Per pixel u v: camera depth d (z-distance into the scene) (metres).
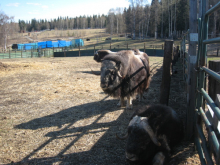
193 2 3.64
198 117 3.28
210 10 2.78
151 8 57.12
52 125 4.79
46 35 115.81
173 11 49.72
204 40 3.12
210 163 2.32
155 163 2.74
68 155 3.50
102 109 5.80
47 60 21.91
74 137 4.15
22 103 6.55
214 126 2.51
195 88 3.49
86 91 7.83
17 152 3.64
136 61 5.76
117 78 5.05
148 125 2.77
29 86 8.89
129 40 53.88
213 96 3.84
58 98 7.02
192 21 3.65
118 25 85.81
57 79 10.29
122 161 3.27
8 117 5.35
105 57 5.16
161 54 25.22
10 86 8.99
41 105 6.31
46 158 3.43
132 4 53.94
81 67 14.84
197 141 3.28
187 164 3.07
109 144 3.81
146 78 6.37
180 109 5.40
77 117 5.25
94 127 4.59
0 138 4.18
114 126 4.60
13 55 30.56
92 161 3.30
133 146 2.64
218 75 2.33
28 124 4.88
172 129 3.25
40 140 4.06
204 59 3.23
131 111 5.57
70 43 63.22
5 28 51.09
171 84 8.73
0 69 13.41
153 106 3.43
